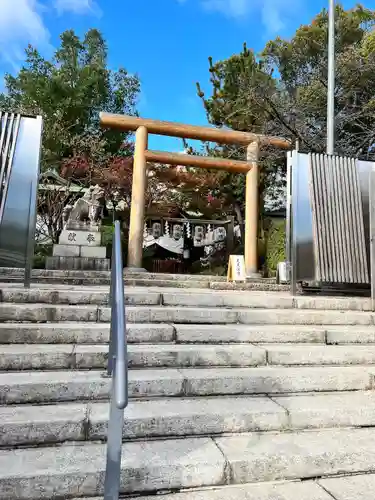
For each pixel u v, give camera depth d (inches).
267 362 140.6
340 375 132.9
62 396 109.9
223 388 122.0
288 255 258.2
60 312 151.6
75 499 83.6
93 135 745.6
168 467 89.0
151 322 159.5
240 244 672.4
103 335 139.1
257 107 510.3
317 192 254.5
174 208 717.9
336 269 249.6
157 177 641.0
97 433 98.0
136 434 101.0
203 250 780.6
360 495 89.2
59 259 390.3
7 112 204.7
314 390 130.0
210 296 187.0
